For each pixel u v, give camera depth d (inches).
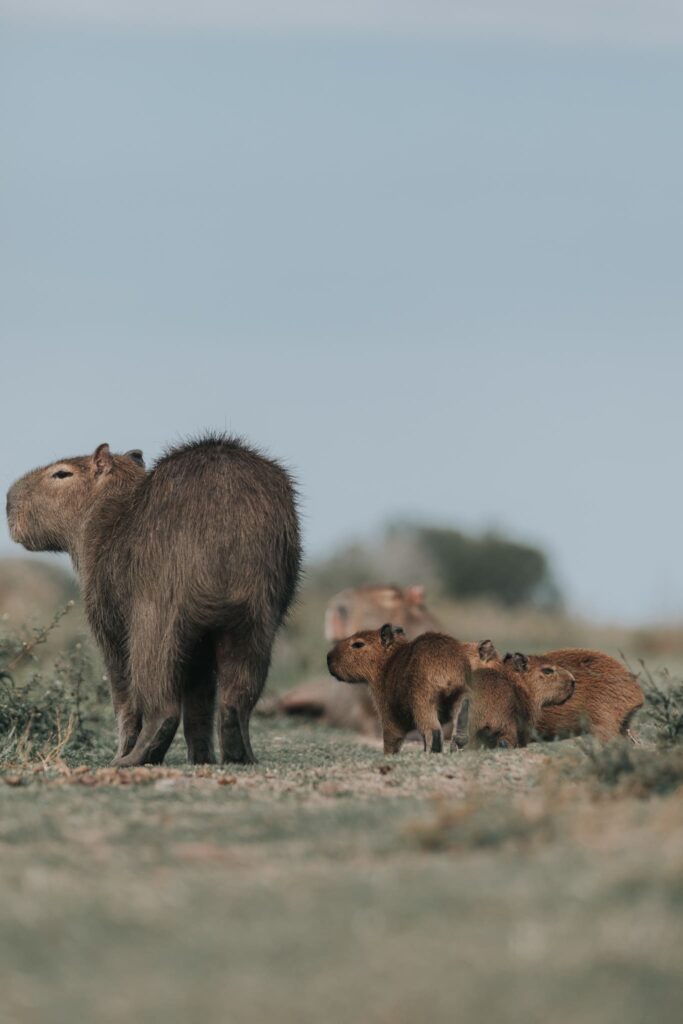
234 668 522.6
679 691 617.6
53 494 598.2
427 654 590.9
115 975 230.8
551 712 612.4
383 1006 214.7
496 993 217.6
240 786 422.9
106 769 486.0
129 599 528.7
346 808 372.2
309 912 257.3
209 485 518.9
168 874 297.6
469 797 367.2
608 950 231.0
